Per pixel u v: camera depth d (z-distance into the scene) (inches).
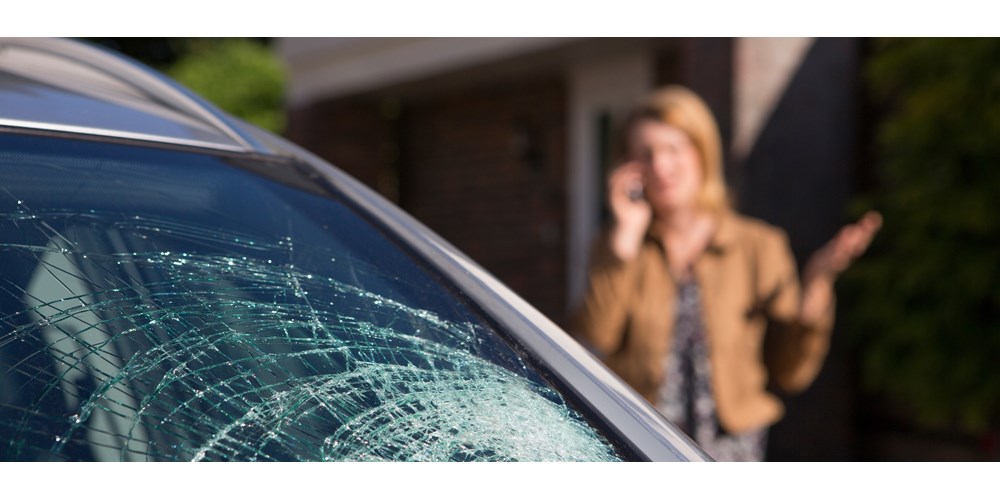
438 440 37.7
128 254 39.4
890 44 178.5
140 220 41.1
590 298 120.3
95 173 42.4
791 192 186.9
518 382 41.7
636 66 250.5
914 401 178.4
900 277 179.2
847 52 194.2
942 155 173.2
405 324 42.3
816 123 189.9
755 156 182.7
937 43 169.2
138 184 42.9
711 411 118.2
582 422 40.8
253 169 48.3
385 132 339.3
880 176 187.5
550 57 252.8
